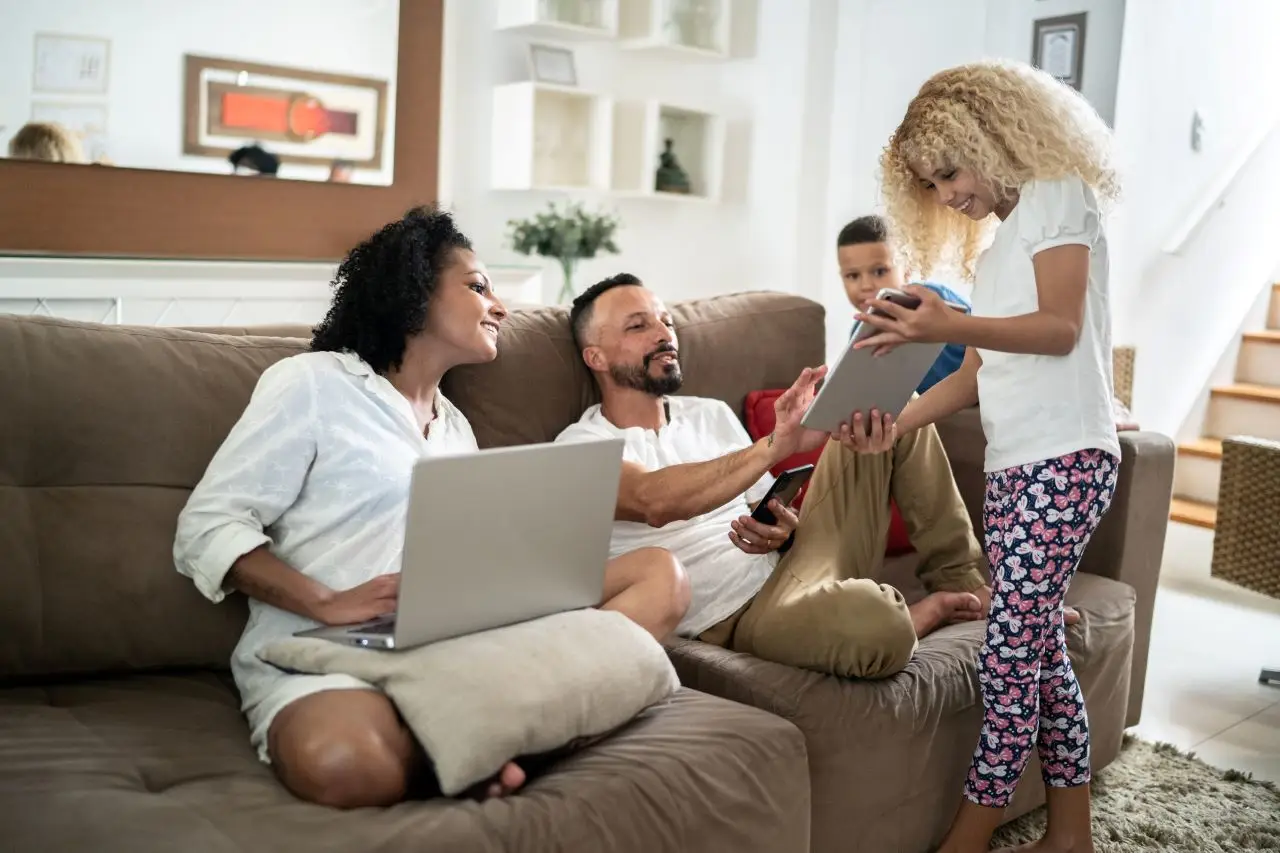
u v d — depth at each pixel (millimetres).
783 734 1518
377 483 1607
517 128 4461
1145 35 4125
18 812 1150
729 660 1756
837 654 1695
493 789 1300
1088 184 1700
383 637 1365
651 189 4871
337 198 4152
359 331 1716
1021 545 1717
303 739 1267
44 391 1563
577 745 1406
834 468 2016
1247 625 3340
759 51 5176
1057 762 1846
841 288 5246
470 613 1396
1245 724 2588
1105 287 1753
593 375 2207
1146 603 2395
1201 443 4754
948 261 2002
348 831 1160
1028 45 4523
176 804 1195
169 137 3709
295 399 1589
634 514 1928
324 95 4027
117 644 1560
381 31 4133
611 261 5051
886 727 1687
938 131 1680
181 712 1491
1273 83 5176
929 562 2121
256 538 1503
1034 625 1733
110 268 3373
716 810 1390
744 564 1975
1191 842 1979
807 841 1536
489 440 2016
